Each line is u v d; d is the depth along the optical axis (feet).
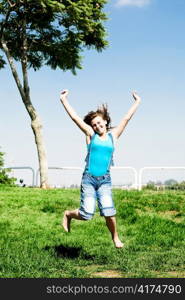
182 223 31.14
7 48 69.77
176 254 21.09
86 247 22.93
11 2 65.72
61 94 19.44
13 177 66.74
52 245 23.03
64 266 18.30
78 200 39.99
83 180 18.81
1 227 29.01
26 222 30.99
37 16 68.64
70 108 19.30
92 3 67.15
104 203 18.61
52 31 70.23
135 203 38.99
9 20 70.08
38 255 20.13
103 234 27.53
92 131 18.98
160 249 23.18
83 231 28.04
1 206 35.81
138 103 19.67
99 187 18.76
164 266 18.63
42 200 38.73
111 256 20.44
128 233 27.76
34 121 68.39
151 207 37.86
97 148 18.61
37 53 73.26
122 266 18.48
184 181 58.54
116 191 48.67
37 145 67.87
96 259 19.90
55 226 29.99
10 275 16.66
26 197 40.93
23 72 68.80
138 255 21.11
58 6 61.46
